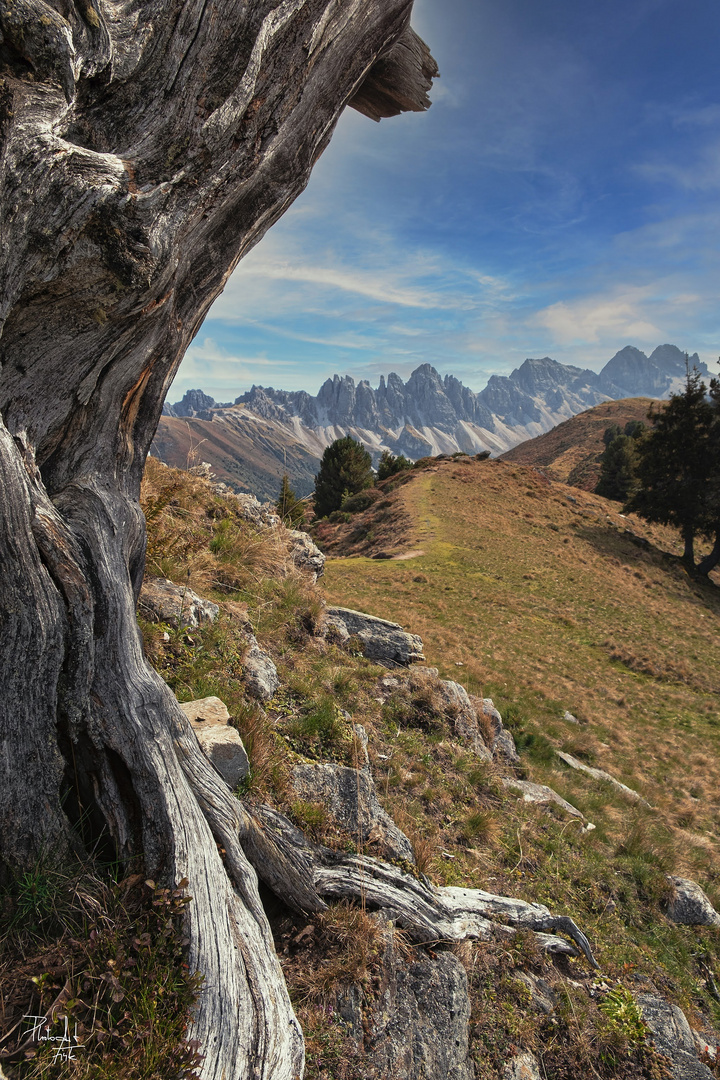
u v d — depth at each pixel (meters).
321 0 3.30
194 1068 2.09
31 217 2.17
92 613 2.60
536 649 25.44
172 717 2.96
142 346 2.98
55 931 2.35
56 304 2.48
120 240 2.46
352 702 7.33
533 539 45.56
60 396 2.70
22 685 2.36
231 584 7.89
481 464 63.56
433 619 26.14
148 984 2.20
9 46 2.07
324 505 64.88
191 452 11.28
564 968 4.89
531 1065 3.87
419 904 4.20
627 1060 4.24
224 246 3.42
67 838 2.52
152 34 2.63
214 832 2.92
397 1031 3.31
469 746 8.53
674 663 27.73
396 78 4.81
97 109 2.61
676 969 6.11
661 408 51.03
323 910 3.69
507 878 6.08
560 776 11.99
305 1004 3.24
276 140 3.35
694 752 18.14
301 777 4.76
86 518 2.78
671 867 8.31
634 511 52.41
